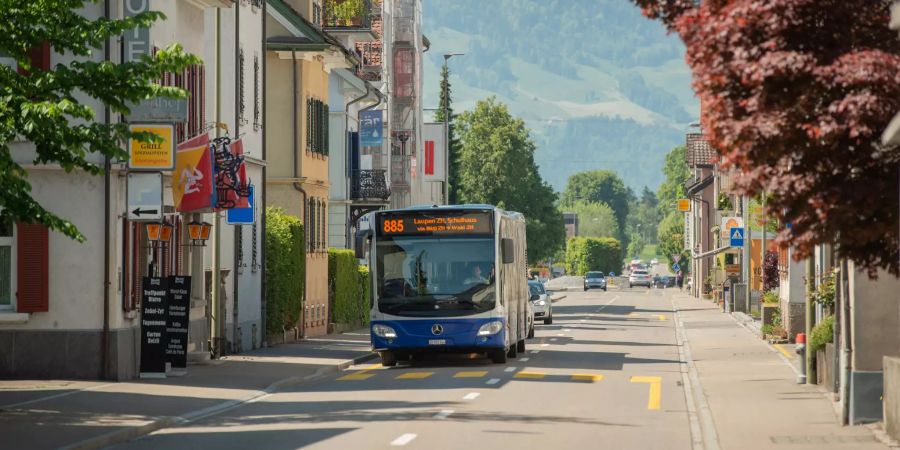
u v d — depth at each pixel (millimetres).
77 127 26234
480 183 163750
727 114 16250
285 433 25250
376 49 106000
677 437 25016
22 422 26109
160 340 36781
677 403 32188
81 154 26312
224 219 49500
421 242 45062
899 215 16391
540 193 165250
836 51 16094
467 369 43469
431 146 123562
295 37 64062
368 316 78812
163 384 35344
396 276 44969
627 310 107562
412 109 114750
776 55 15711
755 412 29047
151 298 36719
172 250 42031
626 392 35156
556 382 38219
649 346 57969
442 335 44500
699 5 16984
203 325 45344
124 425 25516
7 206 25703
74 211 35781
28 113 25062
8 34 25953
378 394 34250
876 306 26500
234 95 51688
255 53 56219
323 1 80688
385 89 106938
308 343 58250
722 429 25781
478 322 44500
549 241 164500
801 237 16656
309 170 65188
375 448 22953
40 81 25875
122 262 36406
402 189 111188
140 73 26188
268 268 55938
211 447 23156
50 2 25844
